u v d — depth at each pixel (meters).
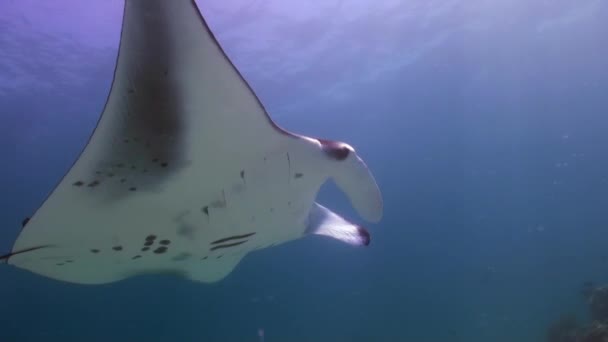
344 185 2.55
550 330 9.59
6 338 24.81
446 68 20.38
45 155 21.39
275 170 2.17
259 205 2.24
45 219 1.92
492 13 14.70
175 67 1.68
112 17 10.53
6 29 10.93
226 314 31.48
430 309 24.25
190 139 1.88
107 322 29.80
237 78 1.80
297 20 12.70
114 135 1.75
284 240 2.77
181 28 1.62
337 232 2.92
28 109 16.02
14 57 12.36
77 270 2.38
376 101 24.59
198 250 2.39
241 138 1.98
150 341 27.52
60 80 14.20
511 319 17.69
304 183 2.33
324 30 13.80
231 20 11.73
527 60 21.47
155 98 1.72
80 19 10.62
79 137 19.94
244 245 2.53
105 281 2.65
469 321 19.12
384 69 18.97
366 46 15.84
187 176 1.99
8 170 22.34
